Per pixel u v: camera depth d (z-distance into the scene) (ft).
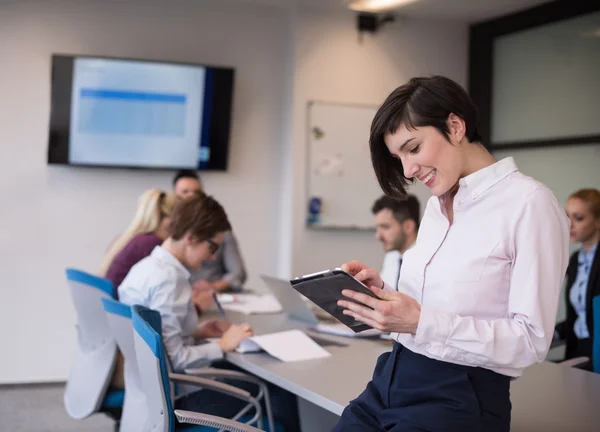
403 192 5.85
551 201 4.99
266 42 18.75
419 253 5.54
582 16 16.67
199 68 17.70
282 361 8.43
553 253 4.88
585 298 11.84
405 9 18.24
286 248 18.40
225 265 15.10
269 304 12.88
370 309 5.15
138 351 6.81
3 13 17.08
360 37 18.62
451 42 19.42
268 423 9.16
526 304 4.82
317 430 9.55
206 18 18.34
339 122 18.45
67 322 17.62
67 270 10.36
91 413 9.99
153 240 11.68
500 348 4.84
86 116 17.20
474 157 5.36
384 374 5.59
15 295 17.33
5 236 17.25
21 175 17.31
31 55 17.30
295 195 18.16
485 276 5.08
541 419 6.40
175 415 6.42
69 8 17.47
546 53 17.58
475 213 5.20
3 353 17.28
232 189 18.62
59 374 17.60
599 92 16.25
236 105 18.61
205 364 9.07
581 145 16.76
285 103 18.74
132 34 17.85
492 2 17.54
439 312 5.00
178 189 15.62
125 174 17.92
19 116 17.26
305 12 18.21
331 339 9.80
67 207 17.60
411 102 5.23
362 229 18.62
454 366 5.13
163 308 9.04
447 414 5.08
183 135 17.78
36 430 14.15
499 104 18.83
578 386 7.61
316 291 5.80
